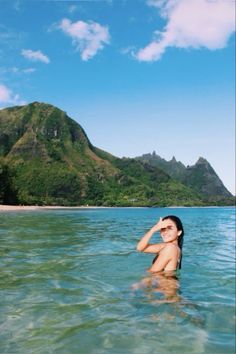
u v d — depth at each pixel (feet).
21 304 14.66
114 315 13.06
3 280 19.61
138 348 10.19
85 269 22.81
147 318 12.68
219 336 11.09
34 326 11.98
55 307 14.24
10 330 11.64
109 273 21.30
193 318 12.74
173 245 19.74
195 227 82.99
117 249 33.47
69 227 65.62
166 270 19.31
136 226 74.49
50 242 39.09
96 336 11.02
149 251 20.43
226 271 23.88
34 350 10.02
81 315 13.12
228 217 164.04
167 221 20.07
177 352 9.89
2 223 75.25
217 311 13.75
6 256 28.86
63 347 10.27
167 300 15.02
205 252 35.50
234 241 47.70
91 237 46.19
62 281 19.26
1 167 310.24
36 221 85.97
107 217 135.23
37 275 21.03
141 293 16.17
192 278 20.44
